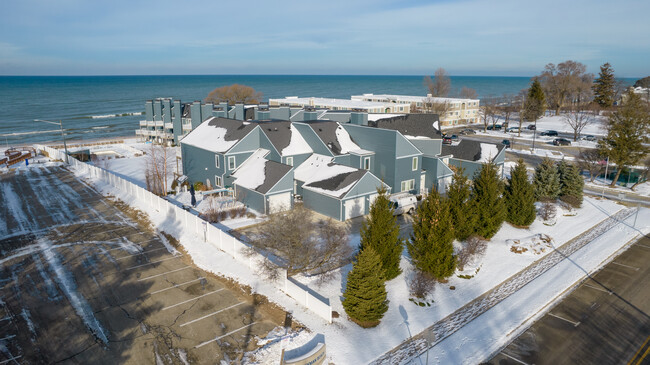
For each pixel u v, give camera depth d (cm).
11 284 2789
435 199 2878
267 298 2642
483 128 11006
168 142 8200
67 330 2294
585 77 15112
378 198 2750
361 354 2142
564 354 2167
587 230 3956
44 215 4147
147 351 2127
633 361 2111
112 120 13625
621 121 5300
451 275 2942
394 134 4475
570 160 6862
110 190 4931
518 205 3831
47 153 7075
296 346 2183
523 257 3331
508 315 2522
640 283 2947
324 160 4612
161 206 4081
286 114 6412
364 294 2317
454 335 2314
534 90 12269
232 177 4628
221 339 2231
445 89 14512
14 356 2075
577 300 2717
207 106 7381
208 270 3019
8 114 15012
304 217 3500
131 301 2595
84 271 2988
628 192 5175
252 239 3516
